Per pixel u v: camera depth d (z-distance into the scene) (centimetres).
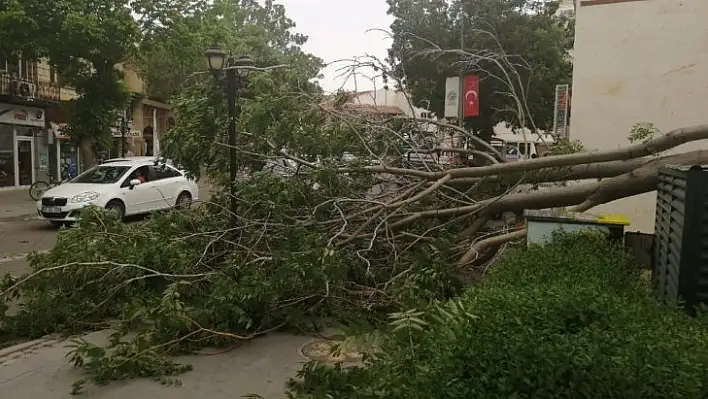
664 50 973
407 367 271
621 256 470
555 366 212
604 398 201
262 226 710
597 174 770
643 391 198
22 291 657
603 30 1018
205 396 424
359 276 679
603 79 1022
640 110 997
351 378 389
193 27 2016
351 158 787
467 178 784
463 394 219
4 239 1205
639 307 295
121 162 1511
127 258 630
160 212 830
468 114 1514
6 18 1642
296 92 797
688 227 325
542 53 1997
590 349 216
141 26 1933
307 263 586
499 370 220
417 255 647
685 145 955
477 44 1950
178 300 545
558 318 264
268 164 810
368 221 705
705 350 224
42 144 2442
